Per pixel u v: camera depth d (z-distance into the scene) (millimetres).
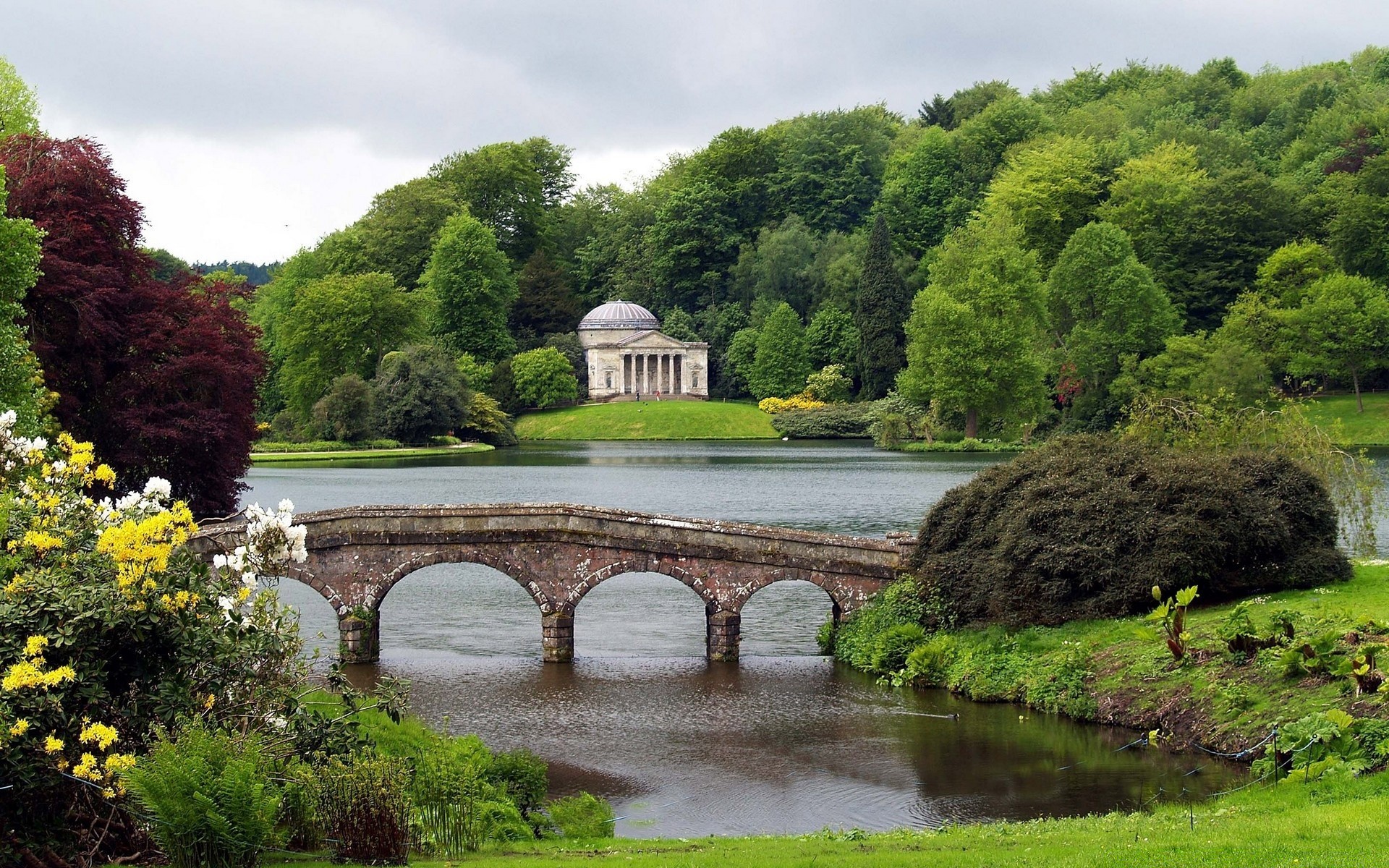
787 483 101500
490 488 97562
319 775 20938
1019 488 43062
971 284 136125
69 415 52125
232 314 63812
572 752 33344
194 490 60156
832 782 30562
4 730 17406
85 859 18609
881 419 159625
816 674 42250
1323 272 131500
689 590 59375
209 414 57156
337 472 115500
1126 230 150000
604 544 44000
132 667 19734
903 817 27844
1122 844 20422
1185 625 37562
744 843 23828
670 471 116562
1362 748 26812
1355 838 18938
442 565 66375
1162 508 40656
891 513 79188
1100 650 38000
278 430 150875
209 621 20422
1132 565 39719
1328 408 125312
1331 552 41125
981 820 27266
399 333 163375
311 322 153125
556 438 180000
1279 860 17797
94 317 52188
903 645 41875
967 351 133750
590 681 41188
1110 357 133000
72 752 18641
